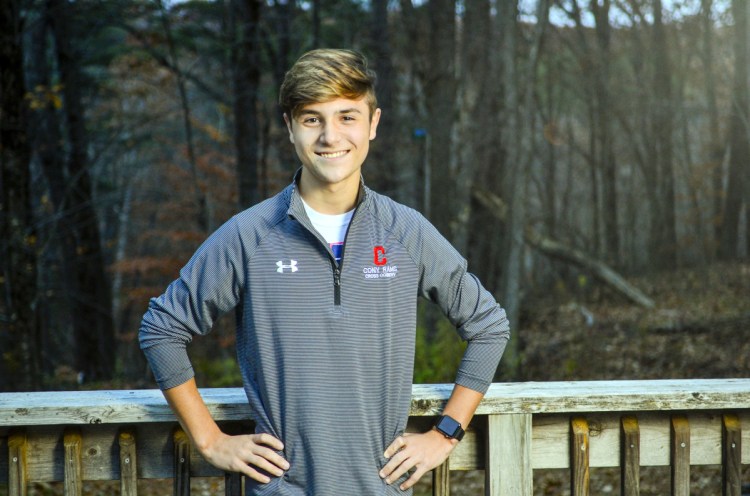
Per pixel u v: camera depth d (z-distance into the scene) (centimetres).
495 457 214
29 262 816
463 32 1202
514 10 984
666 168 2198
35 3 981
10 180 802
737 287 1600
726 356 1008
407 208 195
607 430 222
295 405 182
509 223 971
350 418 182
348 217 188
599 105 2230
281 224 186
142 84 1673
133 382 1219
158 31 1288
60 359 1766
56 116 1260
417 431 216
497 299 973
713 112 2119
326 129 179
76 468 208
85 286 1395
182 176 1744
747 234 2250
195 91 1867
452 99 1194
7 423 200
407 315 188
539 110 2388
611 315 1348
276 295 183
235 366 1023
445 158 1171
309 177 186
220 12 1291
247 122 1240
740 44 1641
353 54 184
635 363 1011
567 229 2336
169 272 1700
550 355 1047
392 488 187
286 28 1301
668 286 1709
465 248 1148
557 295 1712
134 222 2022
